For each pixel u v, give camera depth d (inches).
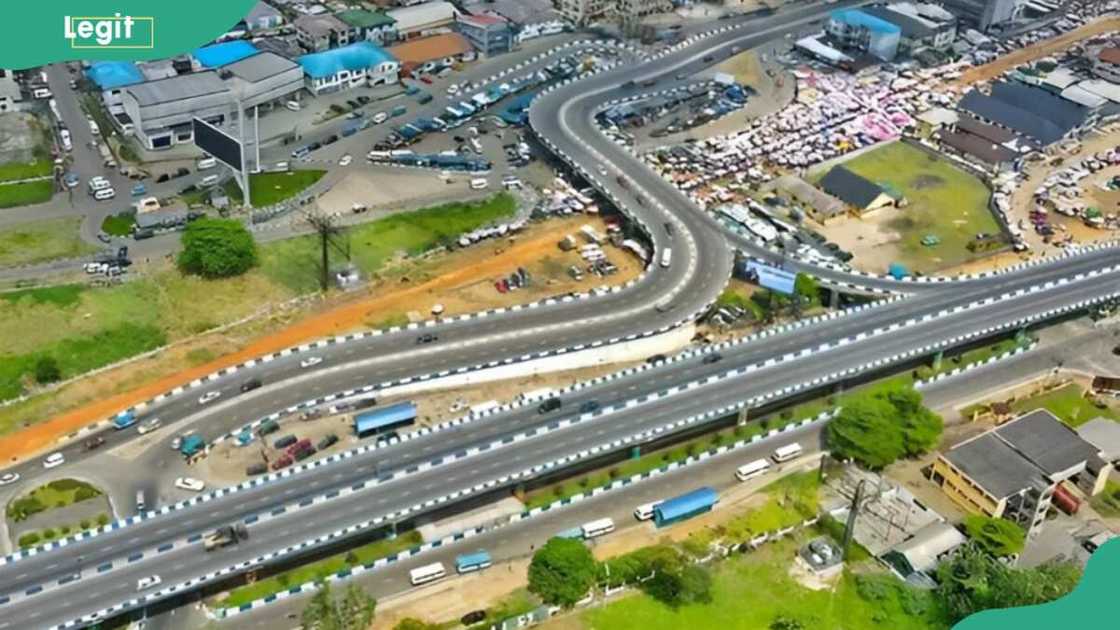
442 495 6722.4
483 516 6973.4
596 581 6284.5
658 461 7529.5
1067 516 7150.6
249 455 7357.3
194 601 6240.2
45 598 5930.1
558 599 6092.5
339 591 6314.0
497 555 6653.5
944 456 7219.5
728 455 7539.4
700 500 6968.5
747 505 7111.2
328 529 6446.9
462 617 6181.1
